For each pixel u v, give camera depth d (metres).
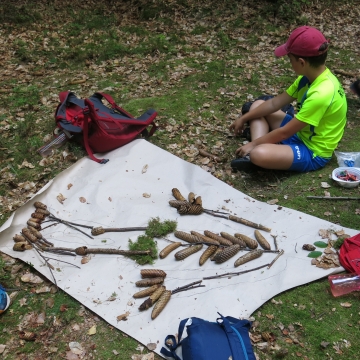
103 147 3.62
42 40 6.88
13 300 2.52
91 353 2.20
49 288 2.57
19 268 2.71
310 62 3.03
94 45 6.52
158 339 2.22
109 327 2.33
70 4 8.20
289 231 2.84
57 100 4.89
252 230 2.88
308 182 3.35
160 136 4.07
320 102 3.06
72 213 3.10
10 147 4.00
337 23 7.00
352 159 3.52
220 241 2.76
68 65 5.97
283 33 6.60
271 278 2.51
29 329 2.35
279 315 2.34
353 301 2.40
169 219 3.01
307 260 2.60
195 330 2.01
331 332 2.24
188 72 5.46
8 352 2.23
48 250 2.79
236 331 2.03
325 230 2.80
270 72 5.41
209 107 4.58
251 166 3.46
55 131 4.11
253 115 3.65
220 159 3.69
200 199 3.06
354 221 2.95
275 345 2.19
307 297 2.43
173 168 3.46
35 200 3.12
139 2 7.97
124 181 3.35
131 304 2.42
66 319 2.37
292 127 3.18
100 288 2.53
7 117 4.55
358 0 7.77
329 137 3.32
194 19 7.32
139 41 6.66
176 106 4.60
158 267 2.65
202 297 2.42
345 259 2.53
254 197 3.27
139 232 2.92
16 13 7.71
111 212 3.10
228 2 7.64
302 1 7.38
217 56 5.99
